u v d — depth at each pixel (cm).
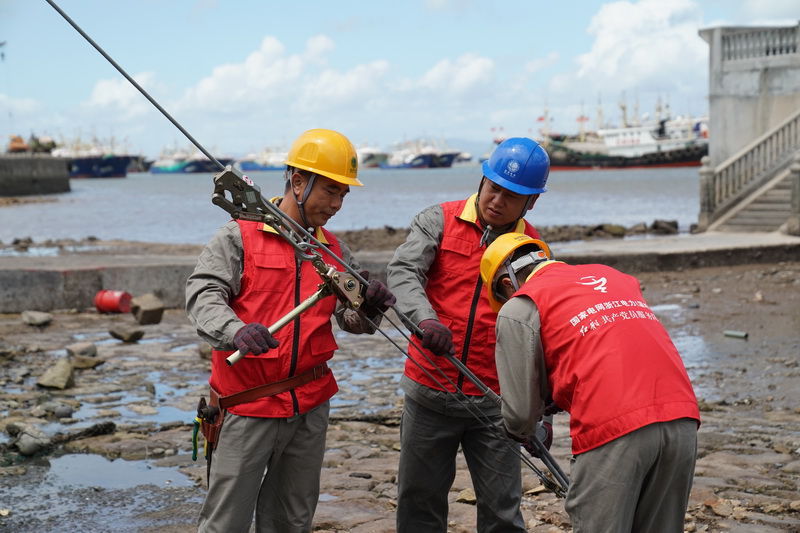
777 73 2405
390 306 321
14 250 2088
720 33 2502
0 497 505
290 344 315
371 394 775
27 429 603
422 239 362
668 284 1455
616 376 269
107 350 954
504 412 292
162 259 1450
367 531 455
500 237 314
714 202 2219
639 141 16738
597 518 270
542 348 286
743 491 516
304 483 332
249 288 315
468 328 354
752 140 2461
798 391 777
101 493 514
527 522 467
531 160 346
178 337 1039
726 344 991
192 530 458
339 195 327
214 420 319
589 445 272
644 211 4294
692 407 273
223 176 289
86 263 1351
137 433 639
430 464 368
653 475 273
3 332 1069
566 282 288
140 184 13562
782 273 1548
